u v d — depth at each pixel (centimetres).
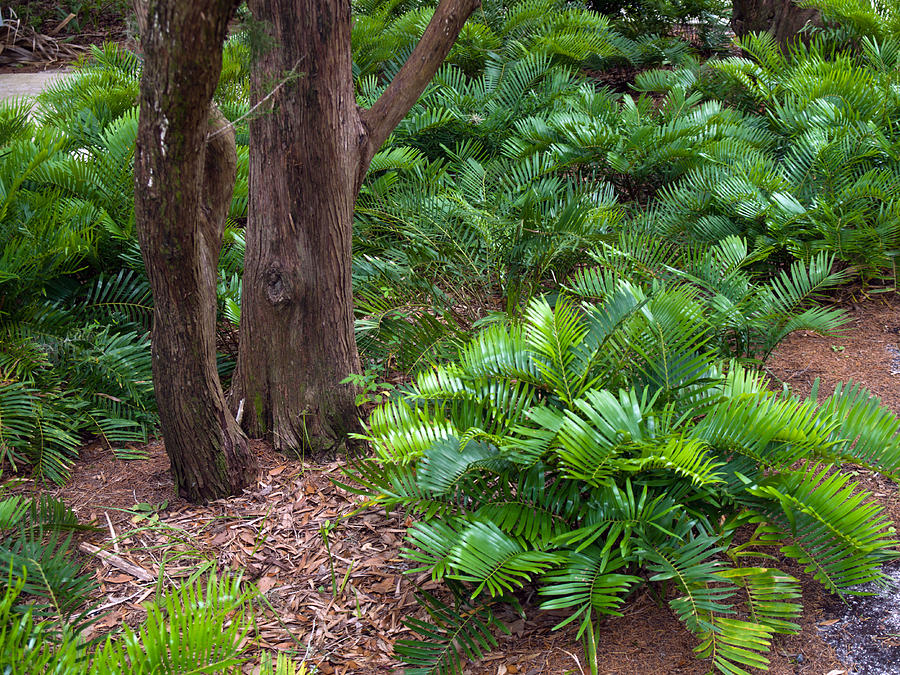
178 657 207
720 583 288
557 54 794
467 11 370
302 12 323
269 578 309
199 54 239
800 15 777
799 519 269
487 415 312
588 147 598
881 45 717
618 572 287
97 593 301
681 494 278
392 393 397
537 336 313
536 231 468
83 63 856
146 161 269
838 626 268
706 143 589
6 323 416
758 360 418
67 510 334
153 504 352
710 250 449
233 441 352
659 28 966
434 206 508
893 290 498
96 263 468
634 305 324
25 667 196
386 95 371
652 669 256
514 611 284
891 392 400
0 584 262
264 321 367
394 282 451
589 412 274
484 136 673
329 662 271
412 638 278
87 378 413
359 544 324
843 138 551
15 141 538
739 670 235
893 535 304
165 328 315
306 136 338
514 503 282
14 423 372
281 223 352
